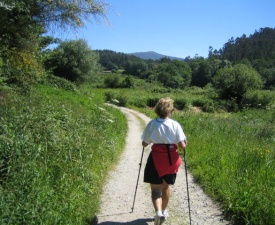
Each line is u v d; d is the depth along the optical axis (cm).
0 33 994
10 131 596
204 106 4409
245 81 4919
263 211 491
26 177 482
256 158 802
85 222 503
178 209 578
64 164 648
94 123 1256
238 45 18712
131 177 782
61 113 1040
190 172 811
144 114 2948
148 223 529
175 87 8888
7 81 1419
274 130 1655
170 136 470
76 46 3909
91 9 925
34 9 911
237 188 591
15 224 402
